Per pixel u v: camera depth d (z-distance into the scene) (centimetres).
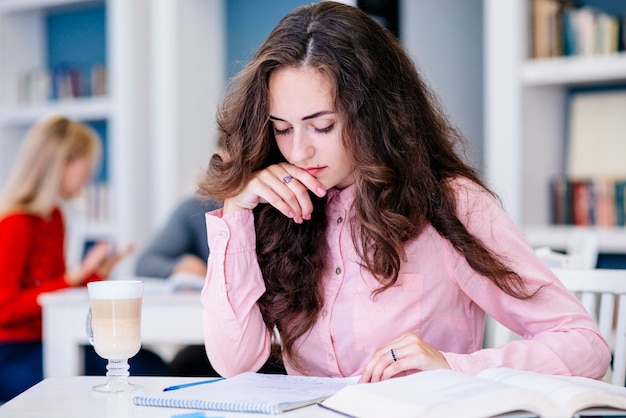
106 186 443
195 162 431
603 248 308
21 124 475
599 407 103
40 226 293
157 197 429
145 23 435
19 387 277
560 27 318
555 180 331
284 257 148
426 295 143
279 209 141
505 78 323
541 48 322
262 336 147
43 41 493
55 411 110
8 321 277
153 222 434
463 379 105
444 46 394
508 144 323
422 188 141
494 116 326
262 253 149
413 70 147
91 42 479
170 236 328
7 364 279
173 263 322
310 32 136
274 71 137
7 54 472
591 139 335
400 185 140
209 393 114
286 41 137
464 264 141
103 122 480
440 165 148
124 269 430
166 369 277
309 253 148
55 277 302
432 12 388
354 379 125
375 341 143
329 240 148
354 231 144
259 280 146
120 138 429
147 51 436
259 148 141
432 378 108
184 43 426
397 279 142
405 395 100
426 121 147
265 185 142
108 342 124
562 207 329
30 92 470
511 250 138
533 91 328
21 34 480
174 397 112
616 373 154
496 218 141
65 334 237
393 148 138
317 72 134
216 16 443
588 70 307
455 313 145
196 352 260
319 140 138
